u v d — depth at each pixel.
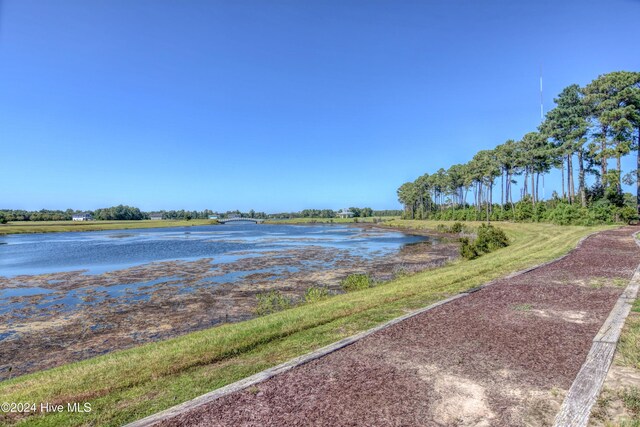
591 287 7.90
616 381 3.65
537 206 41.16
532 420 3.10
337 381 3.95
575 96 38.94
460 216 63.66
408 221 78.25
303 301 11.88
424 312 6.58
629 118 32.97
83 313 10.97
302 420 3.21
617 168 34.00
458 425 3.06
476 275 10.53
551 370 4.00
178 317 10.34
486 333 5.28
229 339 5.82
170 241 41.09
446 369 4.15
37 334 9.06
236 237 47.69
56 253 28.83
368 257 23.44
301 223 120.69
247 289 13.96
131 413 3.61
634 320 5.40
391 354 4.66
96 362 5.61
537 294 7.53
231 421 3.25
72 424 3.46
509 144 50.88
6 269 20.41
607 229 23.98
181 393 3.98
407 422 3.12
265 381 4.04
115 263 22.11
